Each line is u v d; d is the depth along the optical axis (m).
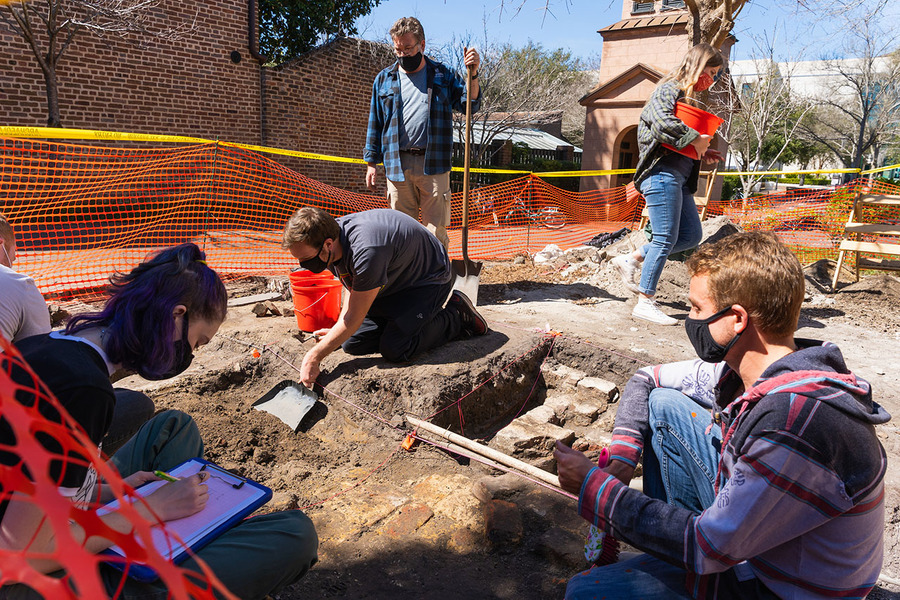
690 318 1.61
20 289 2.40
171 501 1.70
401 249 3.54
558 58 22.17
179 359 1.61
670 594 1.59
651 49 16.27
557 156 26.09
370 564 2.39
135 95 10.23
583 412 3.85
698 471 1.83
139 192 9.05
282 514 1.80
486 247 9.72
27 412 0.46
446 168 5.41
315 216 3.22
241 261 7.23
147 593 1.48
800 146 26.91
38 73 9.24
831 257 8.10
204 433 3.39
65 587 0.39
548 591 2.28
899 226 6.11
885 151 31.59
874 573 1.45
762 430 1.36
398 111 5.27
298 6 14.18
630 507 1.57
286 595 2.18
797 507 1.34
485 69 17.33
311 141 12.80
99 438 1.40
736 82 21.20
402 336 3.80
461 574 2.36
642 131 4.73
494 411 4.01
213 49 11.11
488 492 2.79
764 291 1.44
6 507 1.29
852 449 1.32
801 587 1.42
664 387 2.01
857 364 4.43
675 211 4.78
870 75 21.30
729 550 1.40
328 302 4.34
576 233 12.48
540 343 4.44
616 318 5.24
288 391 3.86
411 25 4.97
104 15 9.52
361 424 3.58
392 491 2.90
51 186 8.20
